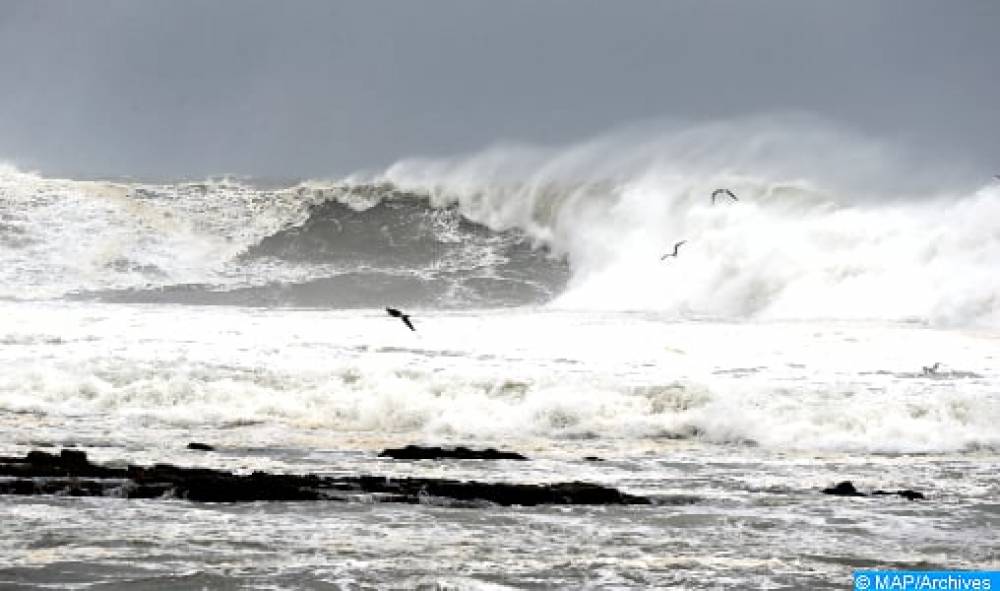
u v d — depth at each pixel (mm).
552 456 81812
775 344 128375
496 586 44000
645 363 116062
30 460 66688
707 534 55719
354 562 47188
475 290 197500
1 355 111000
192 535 51406
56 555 47031
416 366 110438
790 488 69875
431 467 74312
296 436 88250
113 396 98562
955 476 76375
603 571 46688
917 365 118875
